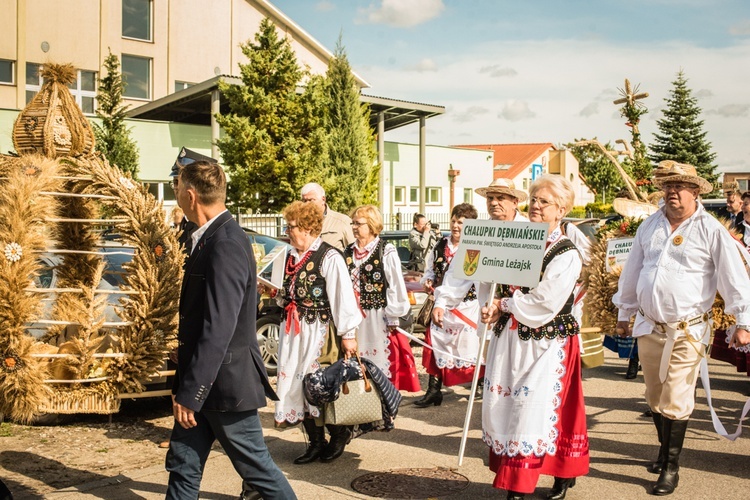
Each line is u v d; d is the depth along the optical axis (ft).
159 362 18.47
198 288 12.00
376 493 15.51
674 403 15.69
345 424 16.35
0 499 12.65
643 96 33.81
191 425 11.48
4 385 16.93
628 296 17.01
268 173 73.41
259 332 28.60
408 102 98.17
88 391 18.15
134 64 105.50
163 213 19.21
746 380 27.66
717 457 18.11
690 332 15.78
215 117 79.30
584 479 16.51
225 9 113.09
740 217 32.17
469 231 15.14
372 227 20.42
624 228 21.12
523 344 14.16
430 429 20.75
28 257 17.30
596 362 20.59
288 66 74.79
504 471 13.85
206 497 15.30
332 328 16.84
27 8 94.48
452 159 117.19
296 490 15.65
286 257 17.30
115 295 21.74
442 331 23.24
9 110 72.95
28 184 17.60
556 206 14.61
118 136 72.69
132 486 15.70
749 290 15.46
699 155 168.25
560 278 13.93
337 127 83.46
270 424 21.25
